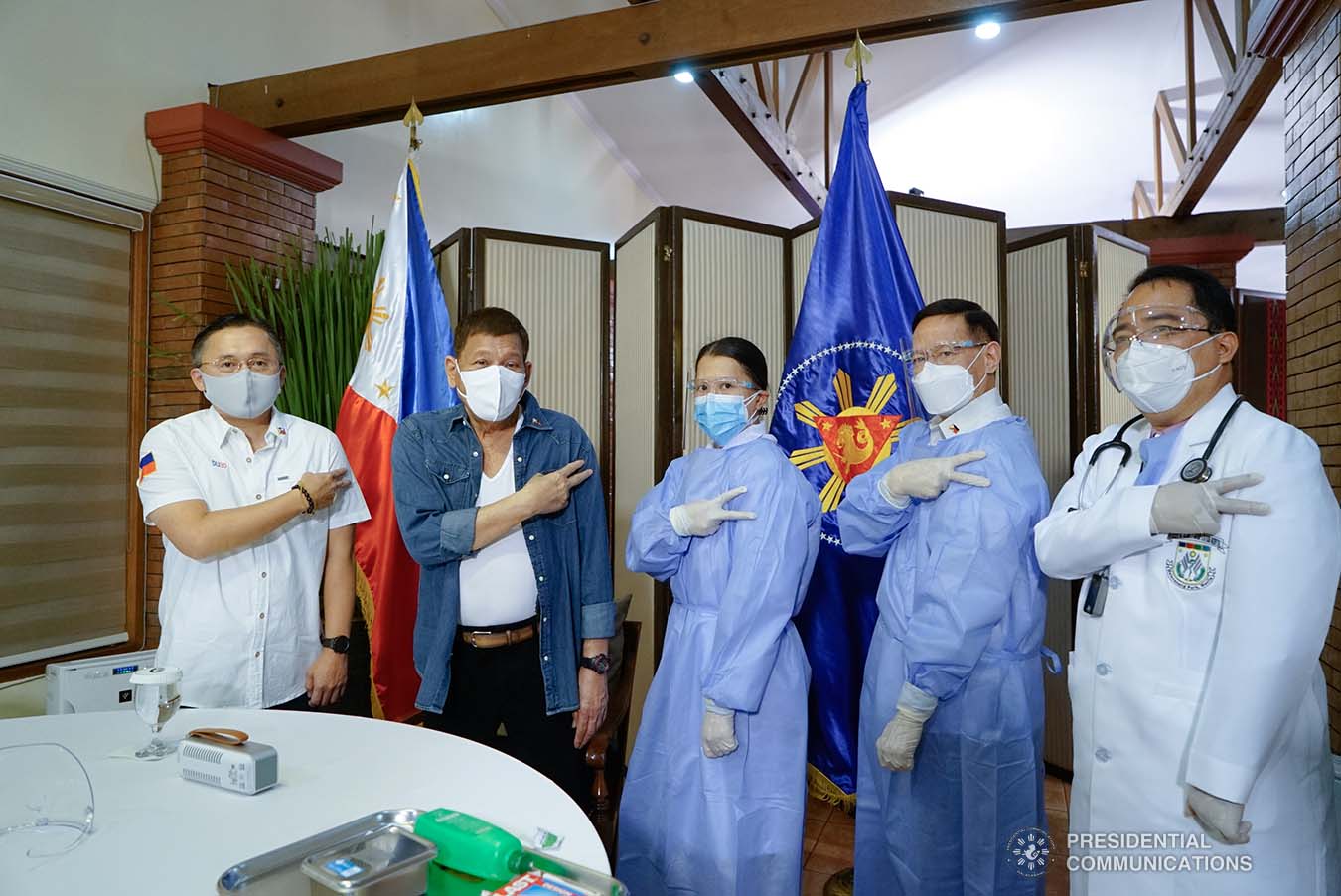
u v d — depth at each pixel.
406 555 2.71
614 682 2.23
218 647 1.71
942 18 2.42
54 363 2.74
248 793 1.06
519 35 2.85
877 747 1.59
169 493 1.70
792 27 2.54
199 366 1.77
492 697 1.79
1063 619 3.25
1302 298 2.30
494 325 1.73
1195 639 1.15
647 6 2.71
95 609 2.86
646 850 1.72
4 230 2.61
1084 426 3.19
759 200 7.59
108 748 1.25
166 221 3.03
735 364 1.77
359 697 2.95
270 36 3.51
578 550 1.87
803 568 1.69
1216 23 4.03
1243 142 5.65
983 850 1.50
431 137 4.57
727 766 1.63
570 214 6.06
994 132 6.26
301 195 3.42
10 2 2.58
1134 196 7.02
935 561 1.54
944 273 2.85
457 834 0.85
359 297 3.00
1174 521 1.12
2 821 0.97
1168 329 1.21
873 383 2.37
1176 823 1.14
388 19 4.22
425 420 1.85
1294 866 1.11
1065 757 3.24
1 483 2.59
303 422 1.96
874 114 6.02
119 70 2.91
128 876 0.85
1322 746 1.17
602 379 3.22
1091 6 2.36
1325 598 1.07
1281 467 1.10
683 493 1.82
